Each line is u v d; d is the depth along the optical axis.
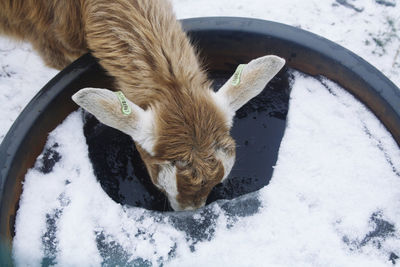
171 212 1.99
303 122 2.09
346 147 2.06
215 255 1.96
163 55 1.93
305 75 2.16
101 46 2.00
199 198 1.94
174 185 1.91
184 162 1.88
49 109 2.04
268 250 1.96
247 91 1.90
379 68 2.42
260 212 1.99
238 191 2.14
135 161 2.14
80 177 2.03
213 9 2.52
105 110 1.83
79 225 1.97
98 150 2.16
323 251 1.95
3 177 1.95
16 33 2.25
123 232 1.97
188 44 2.00
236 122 2.23
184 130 1.87
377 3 2.53
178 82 1.91
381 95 2.04
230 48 2.18
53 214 1.99
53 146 2.06
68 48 2.21
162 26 1.96
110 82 2.14
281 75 2.19
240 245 1.96
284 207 1.99
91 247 1.96
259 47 2.16
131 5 1.96
